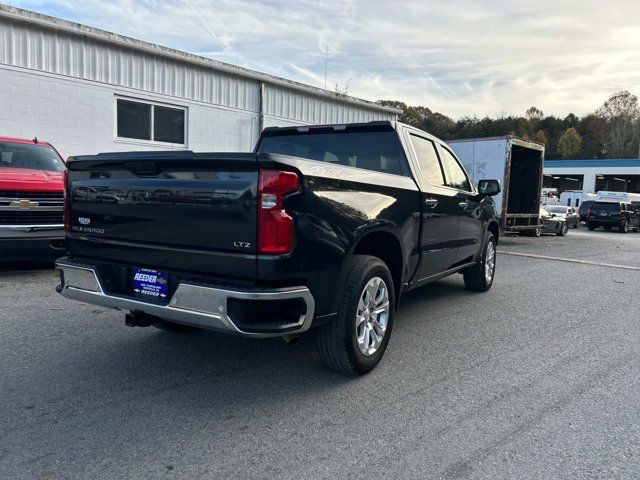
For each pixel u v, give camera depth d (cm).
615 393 372
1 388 350
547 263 1092
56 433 292
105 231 361
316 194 318
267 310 296
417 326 534
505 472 266
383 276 390
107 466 261
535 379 395
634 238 2281
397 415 327
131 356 419
